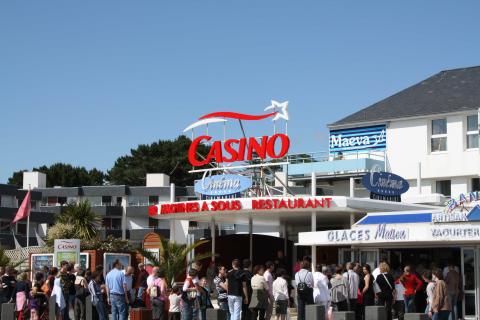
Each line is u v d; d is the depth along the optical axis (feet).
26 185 279.08
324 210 101.71
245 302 69.00
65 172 320.91
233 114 115.03
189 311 70.44
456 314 74.18
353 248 92.12
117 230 261.85
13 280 79.82
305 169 155.94
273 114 111.86
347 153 157.89
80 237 131.03
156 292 71.51
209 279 102.42
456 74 162.20
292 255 131.44
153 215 111.86
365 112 159.94
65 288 75.41
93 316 75.36
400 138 152.87
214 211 106.01
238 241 128.47
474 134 145.28
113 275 72.02
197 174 303.68
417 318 57.52
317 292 69.51
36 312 74.43
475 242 80.79
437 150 149.28
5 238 238.68
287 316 78.64
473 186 144.87
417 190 138.92
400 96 161.27
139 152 312.09
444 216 81.46
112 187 268.21
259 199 103.19
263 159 111.96
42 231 253.44
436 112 148.25
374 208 104.17
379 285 71.87
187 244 100.12
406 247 88.94
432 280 69.77
